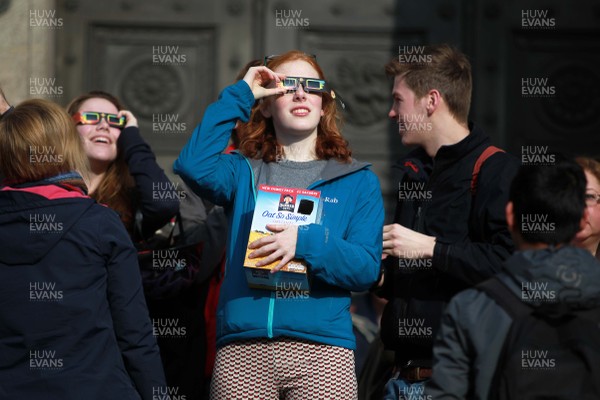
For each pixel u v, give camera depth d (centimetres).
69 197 934
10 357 902
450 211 1047
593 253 1091
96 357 914
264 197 971
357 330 1439
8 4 1831
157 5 1942
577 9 1964
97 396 905
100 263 931
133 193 1246
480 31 1958
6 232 914
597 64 1966
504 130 1952
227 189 1014
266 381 967
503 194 1013
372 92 1947
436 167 1072
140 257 1177
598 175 1071
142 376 944
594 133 1959
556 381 760
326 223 991
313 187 1006
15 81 1827
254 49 1944
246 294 975
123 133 1255
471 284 1008
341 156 1034
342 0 1959
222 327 986
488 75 1958
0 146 941
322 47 1952
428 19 1959
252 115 1071
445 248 1012
